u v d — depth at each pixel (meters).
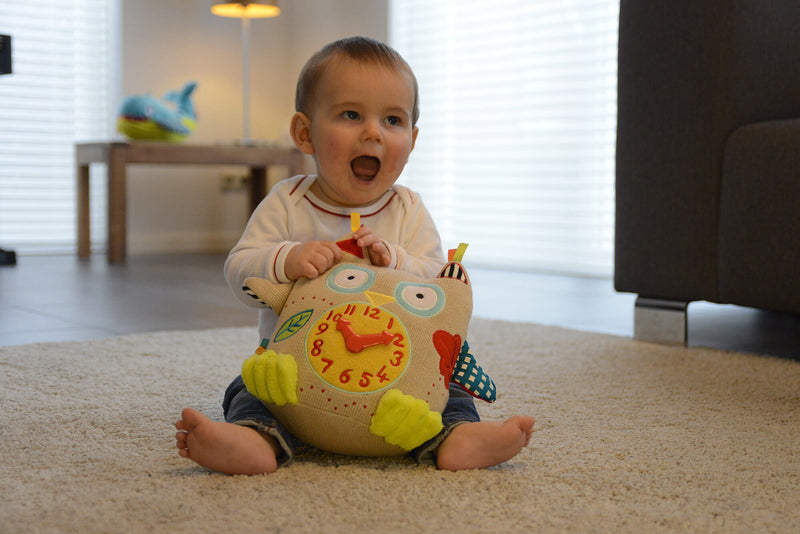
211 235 4.18
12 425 0.94
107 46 3.86
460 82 3.59
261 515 0.67
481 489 0.75
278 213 0.99
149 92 3.71
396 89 0.93
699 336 1.74
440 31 3.63
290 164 3.71
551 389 1.18
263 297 0.88
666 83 1.55
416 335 0.82
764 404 1.11
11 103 3.67
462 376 0.87
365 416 0.78
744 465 0.84
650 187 1.58
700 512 0.70
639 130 1.59
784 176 1.39
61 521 0.65
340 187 0.95
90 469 0.79
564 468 0.82
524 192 3.35
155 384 1.17
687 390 1.18
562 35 3.13
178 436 0.77
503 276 3.08
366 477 0.77
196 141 4.10
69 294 2.33
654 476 0.80
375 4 3.81
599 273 3.08
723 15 1.47
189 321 1.86
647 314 1.60
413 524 0.66
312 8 4.17
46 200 3.78
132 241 3.95
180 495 0.71
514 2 3.31
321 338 0.81
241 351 1.43
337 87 0.92
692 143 1.52
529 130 3.29
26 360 1.31
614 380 1.24
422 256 1.02
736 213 1.46
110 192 3.28
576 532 0.65
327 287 0.86
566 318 2.00
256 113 4.29
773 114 1.55
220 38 4.13
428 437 0.79
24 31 3.67
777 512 0.71
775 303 1.42
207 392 1.13
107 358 1.34
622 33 1.61
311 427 0.79
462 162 3.58
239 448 0.76
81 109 3.84
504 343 1.54
